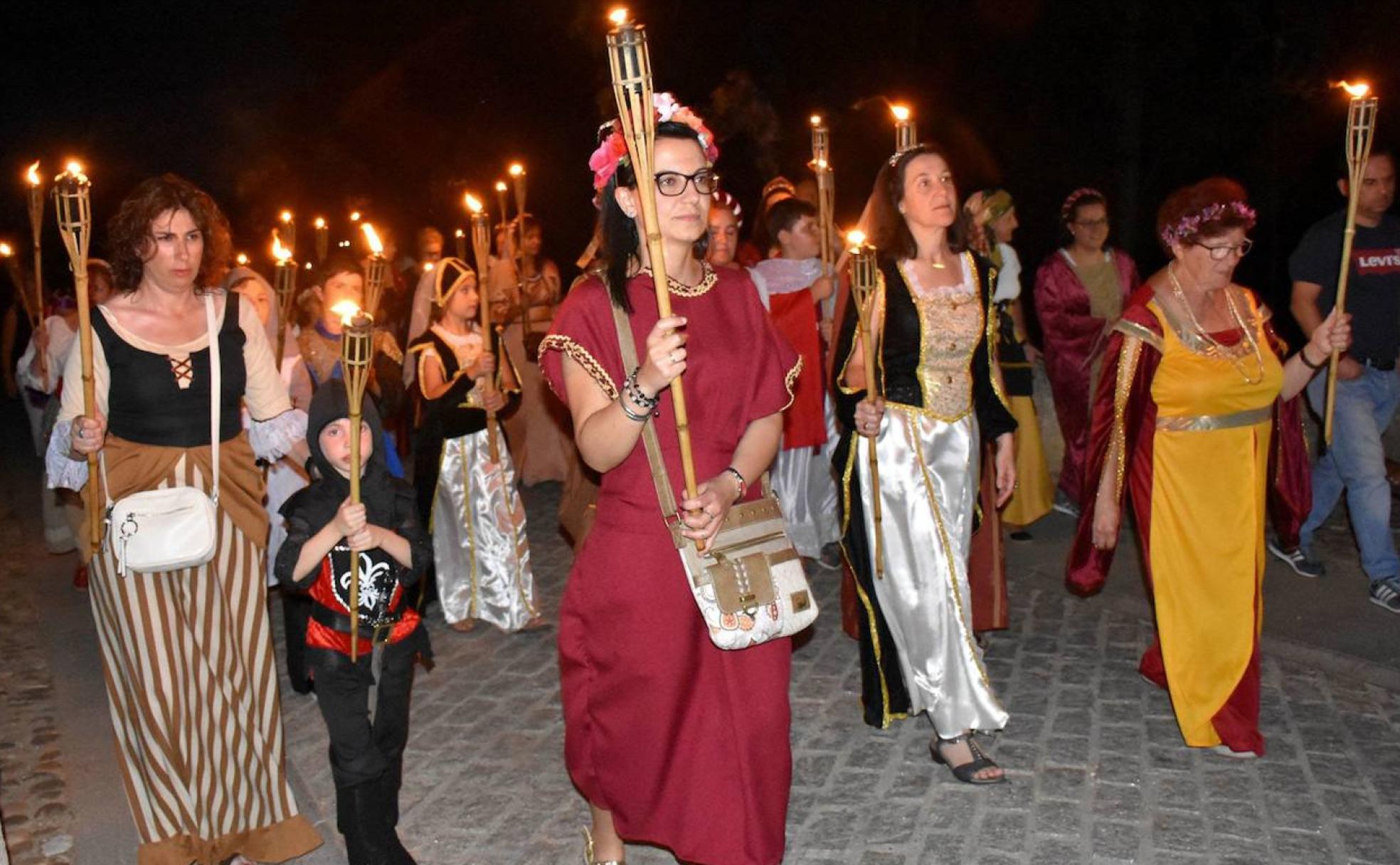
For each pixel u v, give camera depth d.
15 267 8.27
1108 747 4.91
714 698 3.67
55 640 6.93
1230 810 4.39
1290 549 6.09
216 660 4.12
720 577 3.54
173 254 3.93
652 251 3.19
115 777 5.18
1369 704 5.23
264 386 4.24
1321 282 6.30
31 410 8.44
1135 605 6.34
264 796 4.30
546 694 5.76
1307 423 8.20
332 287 6.43
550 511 9.09
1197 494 4.72
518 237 10.56
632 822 3.77
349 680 3.98
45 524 8.90
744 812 3.67
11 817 4.85
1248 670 4.71
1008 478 5.04
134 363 3.95
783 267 6.98
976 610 5.29
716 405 3.60
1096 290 7.82
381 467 4.09
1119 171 14.98
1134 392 4.77
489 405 6.42
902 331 4.69
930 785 4.67
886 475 4.74
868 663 4.93
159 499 3.96
